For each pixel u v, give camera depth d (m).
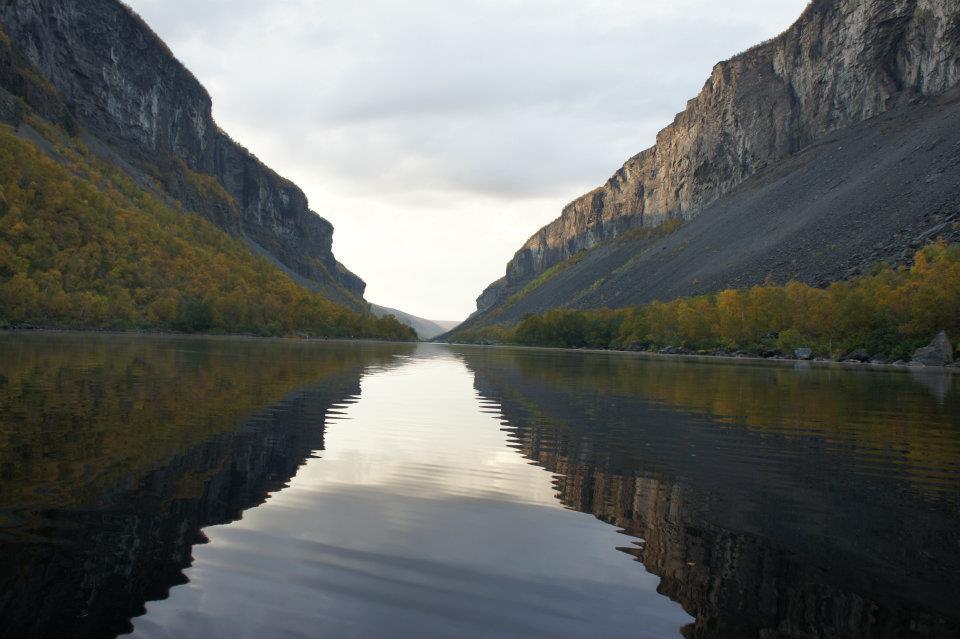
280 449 12.44
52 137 167.00
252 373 31.11
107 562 6.33
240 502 8.65
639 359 80.38
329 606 5.61
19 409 15.23
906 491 10.61
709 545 7.66
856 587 6.44
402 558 6.90
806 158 197.50
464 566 6.73
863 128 182.38
